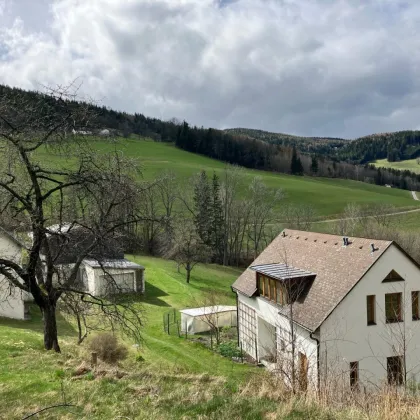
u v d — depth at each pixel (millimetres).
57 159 16141
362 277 19531
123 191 16781
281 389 11258
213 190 74562
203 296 45062
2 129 14867
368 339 19641
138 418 9320
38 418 9422
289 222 75438
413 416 8641
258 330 25312
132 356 22609
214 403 9844
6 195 15852
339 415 8938
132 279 42531
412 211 90000
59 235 16359
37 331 25703
